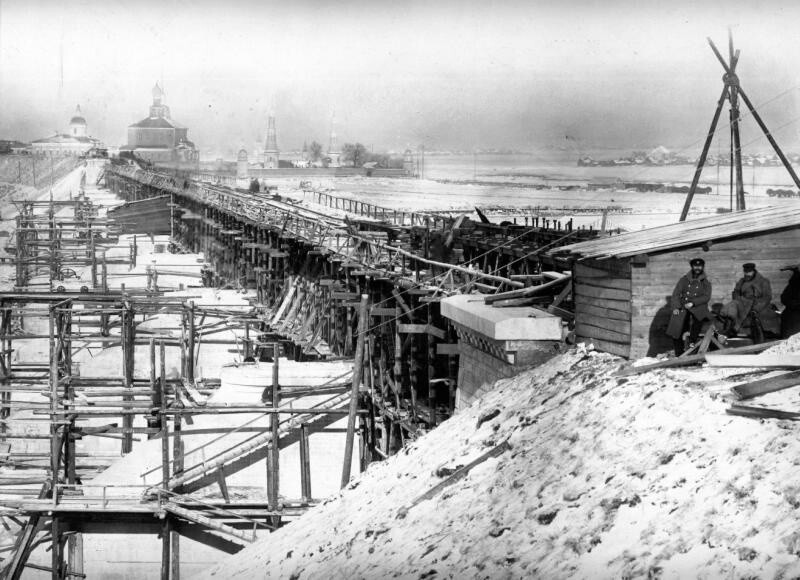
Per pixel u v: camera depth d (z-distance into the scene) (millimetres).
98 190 182500
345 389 36594
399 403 35656
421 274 39781
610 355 20391
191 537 35812
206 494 35875
